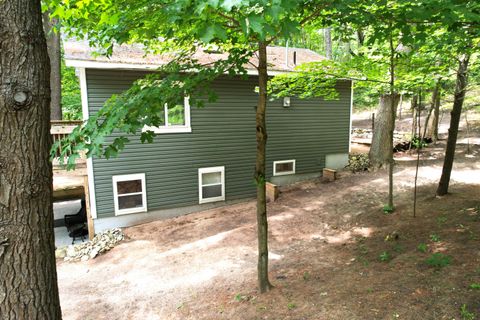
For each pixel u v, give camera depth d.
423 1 3.05
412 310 3.41
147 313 4.80
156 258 6.85
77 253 7.64
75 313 5.07
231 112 9.84
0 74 1.84
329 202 8.59
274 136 10.82
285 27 2.04
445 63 6.15
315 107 11.34
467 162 9.91
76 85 17.62
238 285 5.12
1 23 1.81
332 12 4.05
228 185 10.18
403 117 19.09
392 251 5.17
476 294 3.41
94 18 3.79
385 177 9.93
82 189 8.62
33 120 1.96
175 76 3.67
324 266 5.23
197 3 1.94
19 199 1.95
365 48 6.81
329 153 11.89
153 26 3.21
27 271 2.02
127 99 3.39
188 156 9.46
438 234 5.31
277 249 6.38
